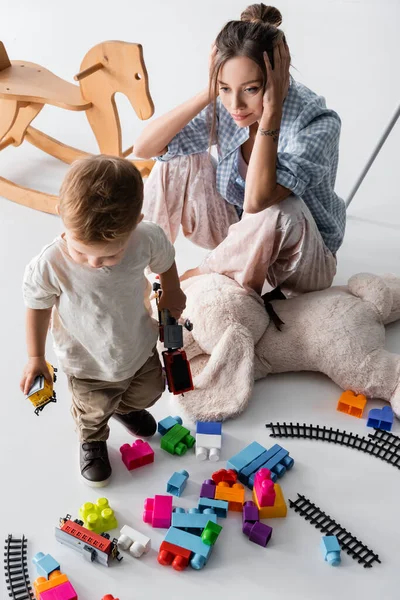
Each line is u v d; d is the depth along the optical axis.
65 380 1.50
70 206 0.94
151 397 1.30
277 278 1.63
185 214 1.69
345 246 1.94
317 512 1.25
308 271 1.59
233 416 1.43
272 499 1.22
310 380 1.54
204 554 1.14
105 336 1.12
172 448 1.34
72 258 1.04
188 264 1.84
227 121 1.54
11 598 1.11
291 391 1.51
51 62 2.84
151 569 1.16
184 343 1.54
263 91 1.33
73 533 1.15
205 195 1.65
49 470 1.31
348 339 1.48
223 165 1.59
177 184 1.63
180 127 1.52
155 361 1.28
